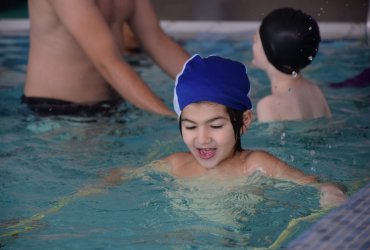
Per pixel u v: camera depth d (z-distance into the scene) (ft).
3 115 17.87
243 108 12.69
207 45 25.79
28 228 11.55
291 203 12.02
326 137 15.69
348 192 12.47
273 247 10.52
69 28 17.51
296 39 16.47
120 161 14.60
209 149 12.65
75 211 12.11
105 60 17.11
